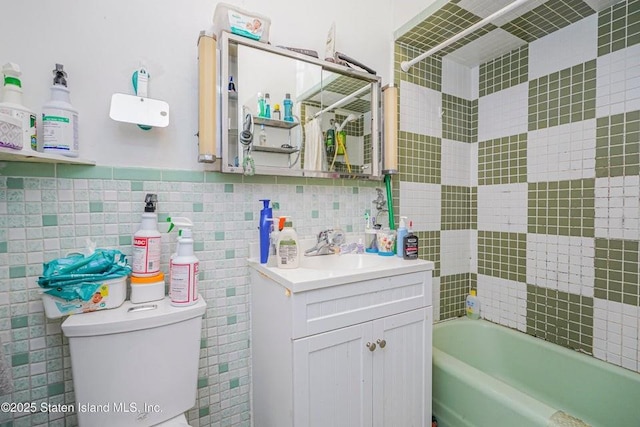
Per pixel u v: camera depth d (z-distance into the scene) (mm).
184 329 898
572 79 1454
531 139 1622
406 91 1649
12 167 859
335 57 1356
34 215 885
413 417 1161
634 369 1258
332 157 1385
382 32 1590
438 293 1793
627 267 1277
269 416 1060
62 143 842
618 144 1299
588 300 1401
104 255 884
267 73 1210
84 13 937
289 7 1307
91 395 784
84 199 946
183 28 1087
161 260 1055
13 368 865
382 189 1578
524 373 1583
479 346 1780
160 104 983
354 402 1005
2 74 836
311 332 913
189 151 1103
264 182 1255
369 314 1035
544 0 1284
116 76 979
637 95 1245
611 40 1318
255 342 1187
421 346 1184
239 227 1204
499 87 1781
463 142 1902
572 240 1456
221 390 1184
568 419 929
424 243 1723
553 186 1527
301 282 888
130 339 817
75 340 764
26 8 870
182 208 1093
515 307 1698
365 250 1496
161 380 865
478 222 1893
